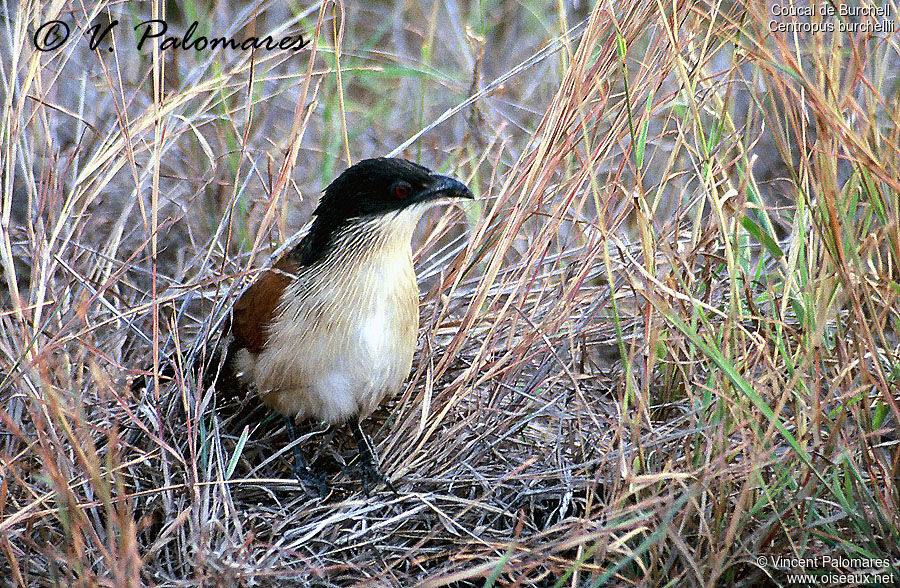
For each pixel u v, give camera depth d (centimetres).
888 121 893
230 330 838
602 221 750
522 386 905
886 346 718
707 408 753
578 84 836
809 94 710
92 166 866
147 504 797
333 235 792
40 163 1098
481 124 1185
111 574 698
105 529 785
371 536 793
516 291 888
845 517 708
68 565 661
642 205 784
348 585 759
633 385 771
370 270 786
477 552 746
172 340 920
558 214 873
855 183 730
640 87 865
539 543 761
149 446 853
